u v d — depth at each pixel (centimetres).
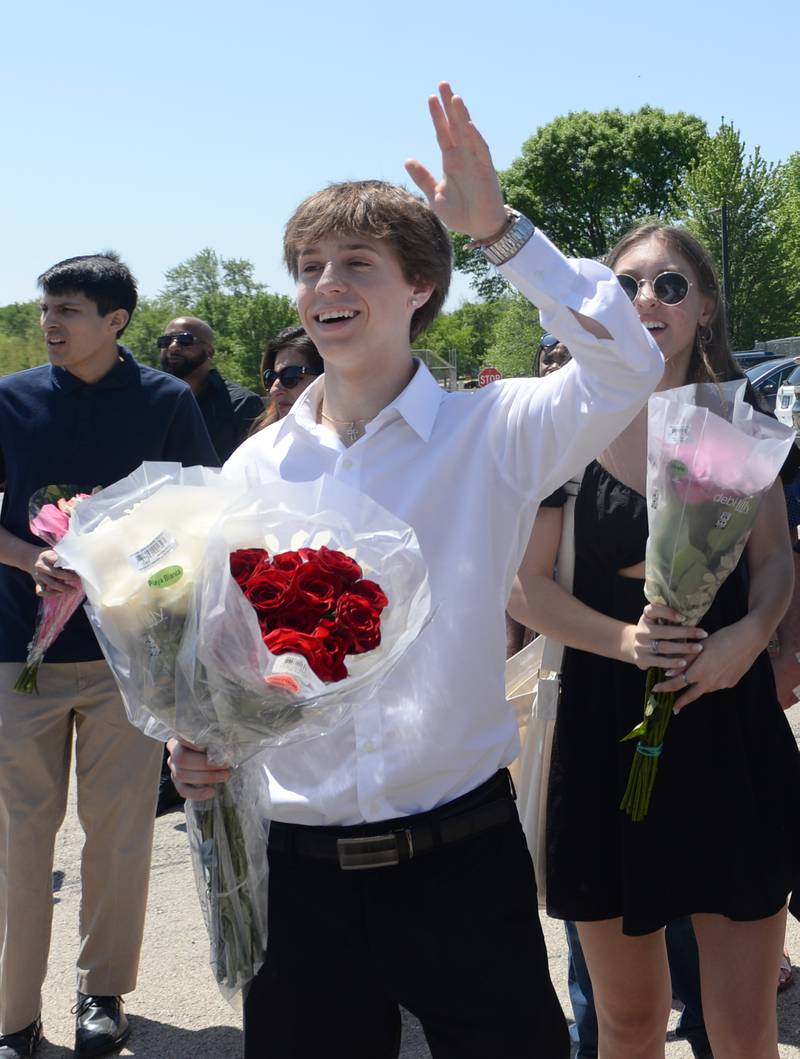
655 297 252
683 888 238
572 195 6047
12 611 339
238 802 205
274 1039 214
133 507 199
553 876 251
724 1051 244
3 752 332
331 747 206
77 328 341
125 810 339
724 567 226
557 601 246
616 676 246
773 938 241
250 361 6681
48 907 337
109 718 338
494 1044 202
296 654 177
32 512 318
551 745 257
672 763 238
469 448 211
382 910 204
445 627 206
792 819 246
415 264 212
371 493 212
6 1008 333
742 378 262
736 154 3906
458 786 206
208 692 184
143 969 384
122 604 184
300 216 213
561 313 190
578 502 248
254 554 188
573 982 308
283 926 212
